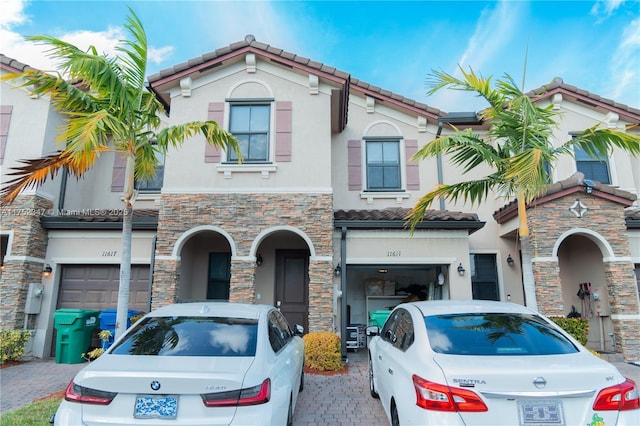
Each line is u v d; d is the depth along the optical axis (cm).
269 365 399
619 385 324
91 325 1006
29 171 706
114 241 1093
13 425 524
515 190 811
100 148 704
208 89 1089
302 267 1198
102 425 332
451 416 317
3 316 991
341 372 851
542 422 312
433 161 1273
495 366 338
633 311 945
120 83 695
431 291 1169
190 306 506
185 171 1030
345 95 1104
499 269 1217
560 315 941
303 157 1040
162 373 342
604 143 725
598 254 1078
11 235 1038
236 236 997
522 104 710
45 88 673
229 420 335
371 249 1032
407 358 410
